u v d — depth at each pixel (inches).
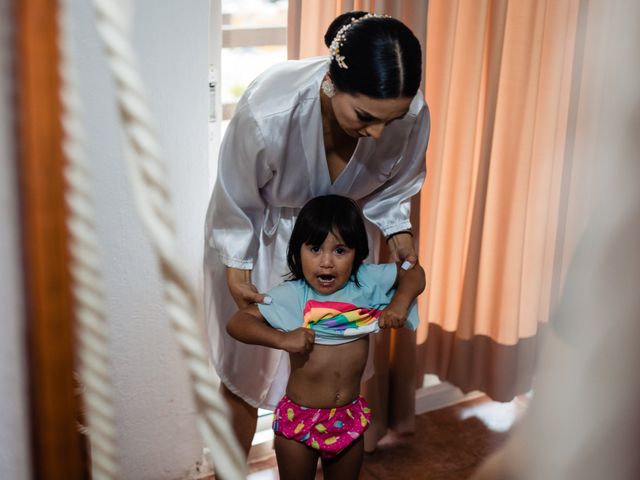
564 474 14.6
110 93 61.7
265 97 57.6
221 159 61.2
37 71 9.7
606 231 13.3
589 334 13.8
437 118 80.2
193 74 67.0
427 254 85.6
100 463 11.3
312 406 63.2
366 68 50.2
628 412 13.8
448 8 76.7
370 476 84.5
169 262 11.0
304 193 63.3
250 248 63.6
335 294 62.5
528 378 97.4
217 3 71.4
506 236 89.7
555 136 86.9
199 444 80.0
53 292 10.4
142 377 73.6
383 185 68.3
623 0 12.4
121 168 64.8
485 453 89.0
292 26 70.8
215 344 69.5
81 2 57.8
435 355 97.3
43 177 10.0
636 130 12.6
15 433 11.5
